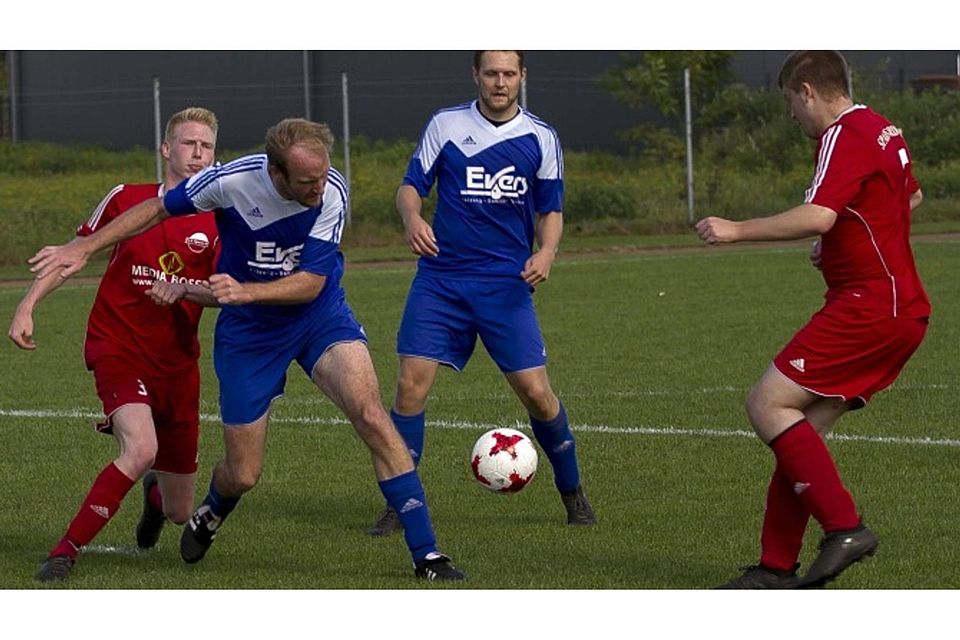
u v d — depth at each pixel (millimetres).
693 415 22797
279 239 13609
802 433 12883
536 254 16062
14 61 89875
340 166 69938
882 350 12953
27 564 14703
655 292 39781
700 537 15609
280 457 20281
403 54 82000
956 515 16250
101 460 20219
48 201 63594
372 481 18828
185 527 14852
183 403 14922
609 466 19297
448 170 16391
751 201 59781
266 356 14141
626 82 77500
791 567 13281
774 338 31156
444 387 25797
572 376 26859
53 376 28109
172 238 14547
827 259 13188
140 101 86750
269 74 84250
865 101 72062
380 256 50312
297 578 14094
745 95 77188
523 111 16500
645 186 63594
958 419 21969
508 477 15922
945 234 54750
